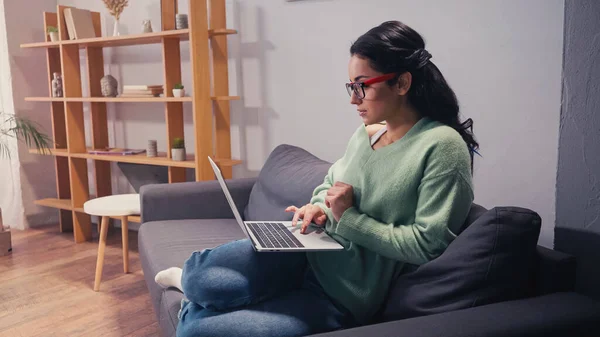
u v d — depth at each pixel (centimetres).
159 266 190
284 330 127
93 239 360
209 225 241
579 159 147
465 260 116
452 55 222
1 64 382
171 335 152
